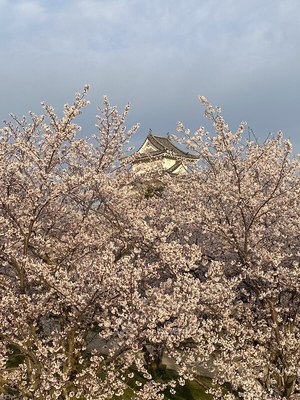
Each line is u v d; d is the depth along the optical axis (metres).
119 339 9.91
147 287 11.22
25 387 9.86
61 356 9.85
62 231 13.62
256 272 12.24
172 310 9.66
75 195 12.91
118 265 9.96
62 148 13.07
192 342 11.28
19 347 9.70
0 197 11.09
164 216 13.66
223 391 12.19
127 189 14.93
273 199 13.52
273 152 14.15
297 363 11.21
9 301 9.88
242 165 13.47
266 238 13.82
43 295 10.31
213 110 13.27
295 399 11.27
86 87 12.09
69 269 11.90
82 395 10.39
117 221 12.76
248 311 12.87
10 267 12.44
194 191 15.32
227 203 13.58
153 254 12.30
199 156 15.15
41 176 11.27
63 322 10.92
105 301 10.16
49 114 12.39
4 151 12.09
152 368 14.19
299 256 13.62
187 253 12.16
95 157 14.12
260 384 11.52
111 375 10.07
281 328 12.62
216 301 11.64
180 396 14.06
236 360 11.55
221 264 12.16
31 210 11.28
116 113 13.95
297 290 12.29
